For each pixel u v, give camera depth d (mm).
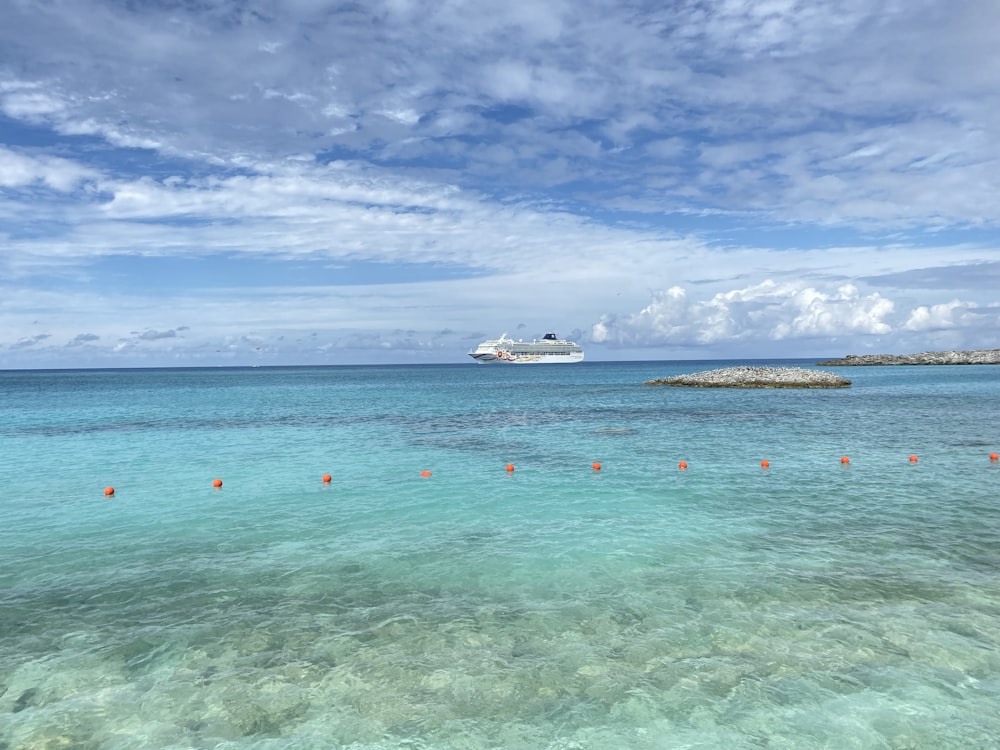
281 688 8273
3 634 9812
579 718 7598
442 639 9531
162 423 40969
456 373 168750
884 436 31219
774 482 20609
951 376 101062
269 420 42625
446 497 18922
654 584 11617
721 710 7711
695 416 42938
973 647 9133
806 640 9391
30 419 43969
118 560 13258
